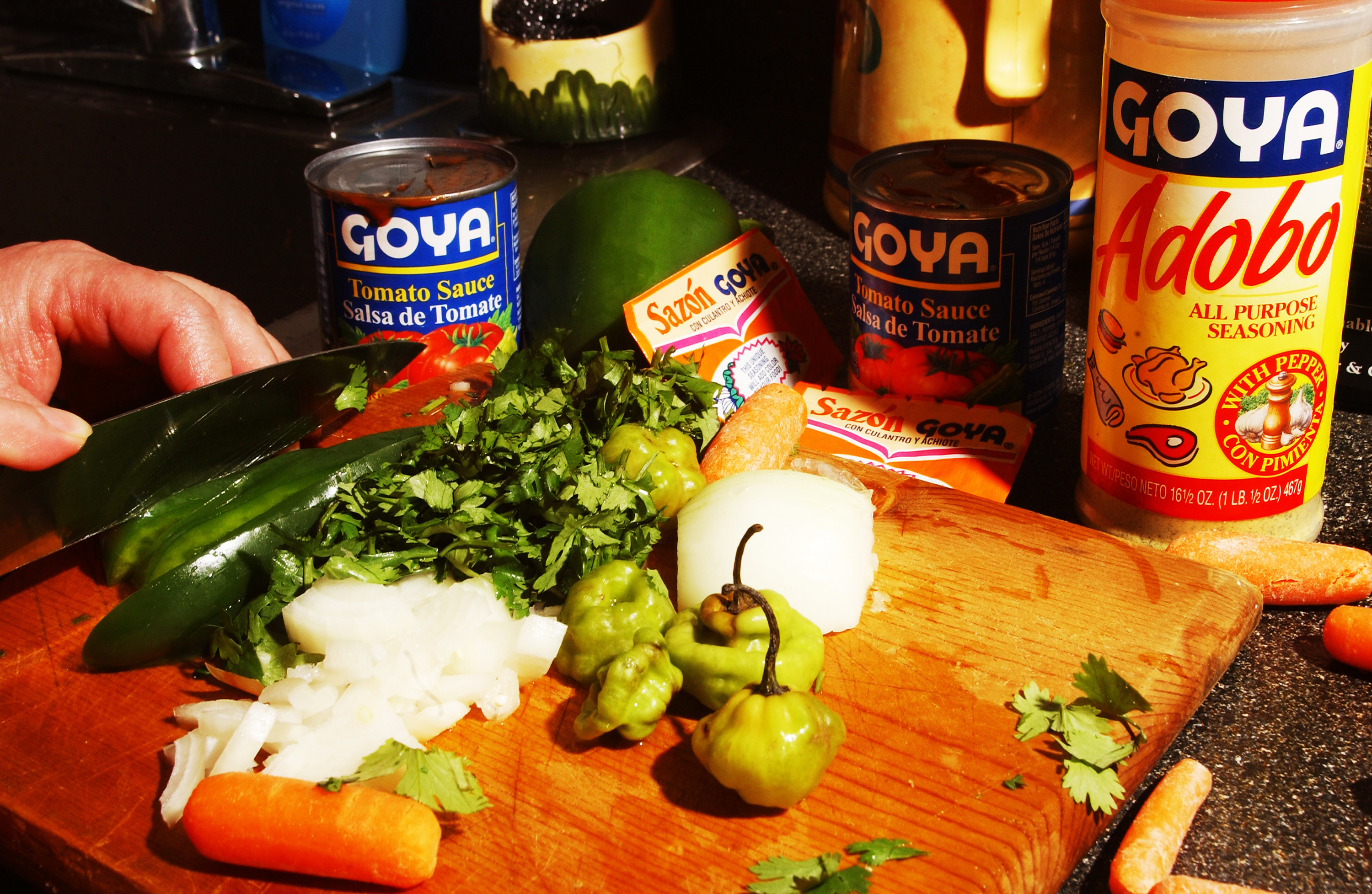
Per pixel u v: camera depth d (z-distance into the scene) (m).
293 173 1.83
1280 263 0.85
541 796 0.79
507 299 1.24
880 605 0.94
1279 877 0.74
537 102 1.72
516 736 0.85
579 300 1.22
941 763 0.80
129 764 0.83
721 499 0.95
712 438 1.13
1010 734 0.82
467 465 1.00
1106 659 0.87
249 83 1.88
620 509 0.97
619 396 1.08
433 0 2.00
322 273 1.21
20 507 0.94
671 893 0.72
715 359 1.20
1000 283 1.05
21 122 2.05
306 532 0.96
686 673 0.85
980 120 1.34
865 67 1.39
